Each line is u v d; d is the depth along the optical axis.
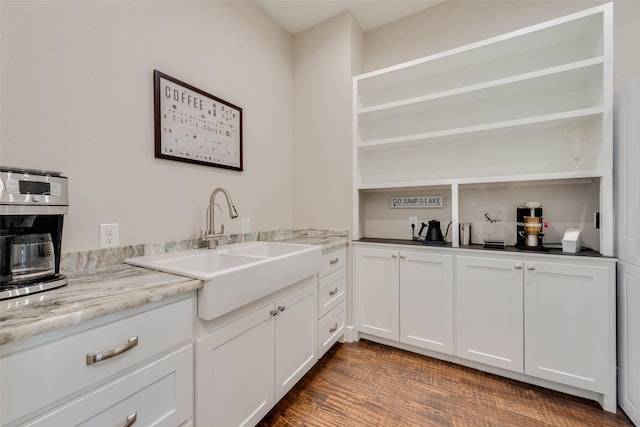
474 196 2.15
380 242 2.19
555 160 1.88
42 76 1.08
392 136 2.44
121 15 1.33
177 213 1.60
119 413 0.80
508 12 2.03
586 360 1.50
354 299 2.26
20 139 1.03
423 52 2.33
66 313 0.69
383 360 1.97
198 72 1.72
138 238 1.41
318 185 2.46
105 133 1.28
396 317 2.09
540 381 1.66
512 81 1.77
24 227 0.88
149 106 1.46
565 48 1.83
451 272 1.88
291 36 2.57
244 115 2.08
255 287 1.22
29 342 0.63
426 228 2.31
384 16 2.39
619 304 1.45
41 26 1.08
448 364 1.91
